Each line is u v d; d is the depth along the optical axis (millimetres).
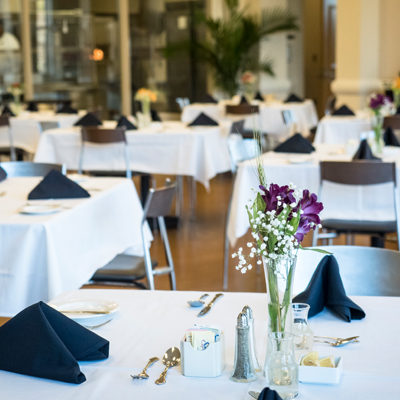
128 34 11227
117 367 1333
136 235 3320
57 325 1358
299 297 1637
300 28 12086
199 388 1222
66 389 1237
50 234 2400
